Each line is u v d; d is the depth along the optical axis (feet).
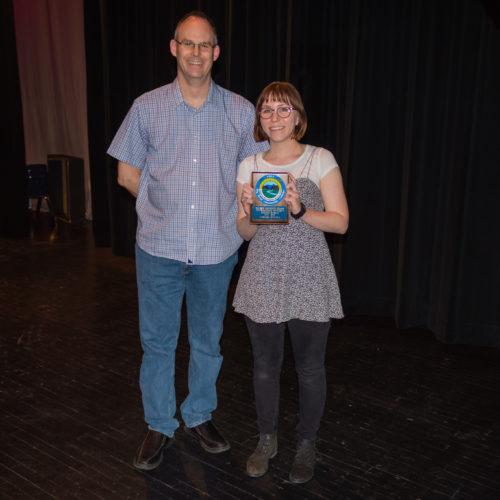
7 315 12.81
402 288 12.06
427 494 7.27
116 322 12.53
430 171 11.73
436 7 10.91
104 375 10.22
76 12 19.90
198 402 8.10
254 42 13.32
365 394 9.62
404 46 11.62
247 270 7.07
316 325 6.98
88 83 17.06
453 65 11.02
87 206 21.67
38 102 22.13
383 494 7.27
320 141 12.75
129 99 16.05
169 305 7.55
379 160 12.21
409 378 10.18
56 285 14.82
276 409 7.57
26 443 8.24
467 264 11.29
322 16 12.23
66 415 8.95
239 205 7.18
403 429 8.65
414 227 11.87
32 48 21.62
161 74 15.15
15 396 9.48
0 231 19.43
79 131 21.21
